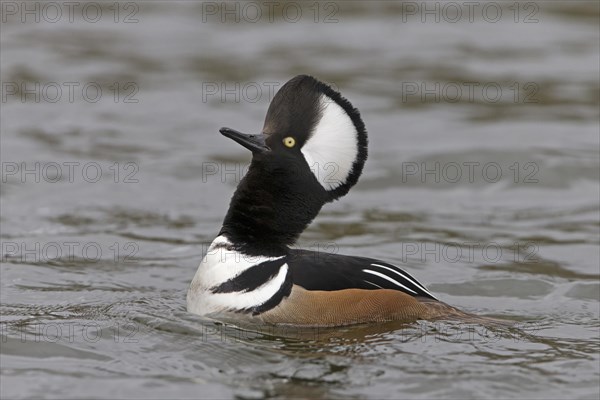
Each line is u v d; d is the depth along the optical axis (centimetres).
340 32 2681
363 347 945
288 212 1014
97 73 2336
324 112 1001
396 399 840
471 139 1905
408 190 1694
